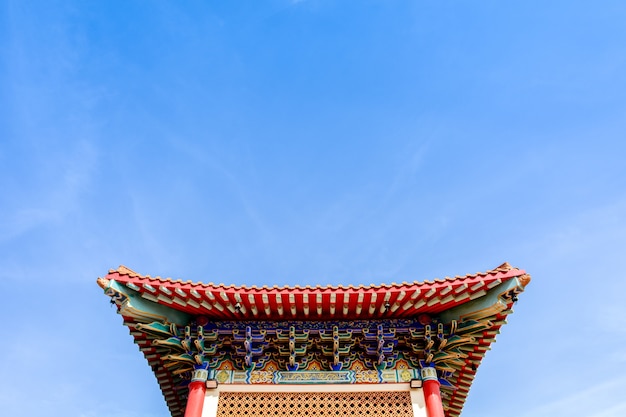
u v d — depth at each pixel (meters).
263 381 13.16
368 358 13.59
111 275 12.22
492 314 12.70
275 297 12.75
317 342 13.66
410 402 12.88
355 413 12.74
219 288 12.78
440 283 12.60
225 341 13.69
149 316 12.91
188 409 12.61
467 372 15.27
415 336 13.55
